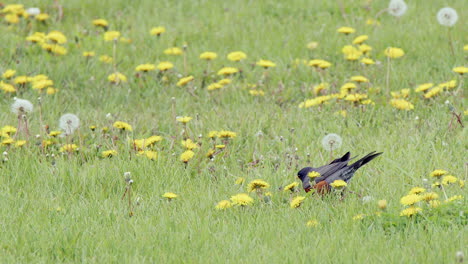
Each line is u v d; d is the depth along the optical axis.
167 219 9.63
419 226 8.88
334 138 12.07
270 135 13.55
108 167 11.62
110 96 16.09
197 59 18.14
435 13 20.27
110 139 13.14
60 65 17.20
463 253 8.05
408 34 18.61
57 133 12.93
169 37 19.47
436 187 10.41
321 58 17.91
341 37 18.97
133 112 15.23
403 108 14.05
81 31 19.70
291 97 15.84
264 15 21.12
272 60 17.91
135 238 9.12
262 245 8.73
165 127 14.15
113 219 9.88
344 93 14.77
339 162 10.84
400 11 19.02
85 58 17.95
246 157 12.61
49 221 9.68
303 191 10.91
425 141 12.70
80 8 21.31
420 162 11.70
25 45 18.34
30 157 12.22
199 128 13.77
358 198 10.35
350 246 8.43
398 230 9.07
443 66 16.47
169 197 10.23
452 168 11.45
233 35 19.58
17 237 9.05
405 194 10.41
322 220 9.49
